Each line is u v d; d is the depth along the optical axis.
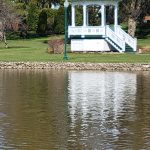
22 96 33.19
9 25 78.62
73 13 65.44
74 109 28.44
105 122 24.91
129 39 63.03
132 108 28.75
